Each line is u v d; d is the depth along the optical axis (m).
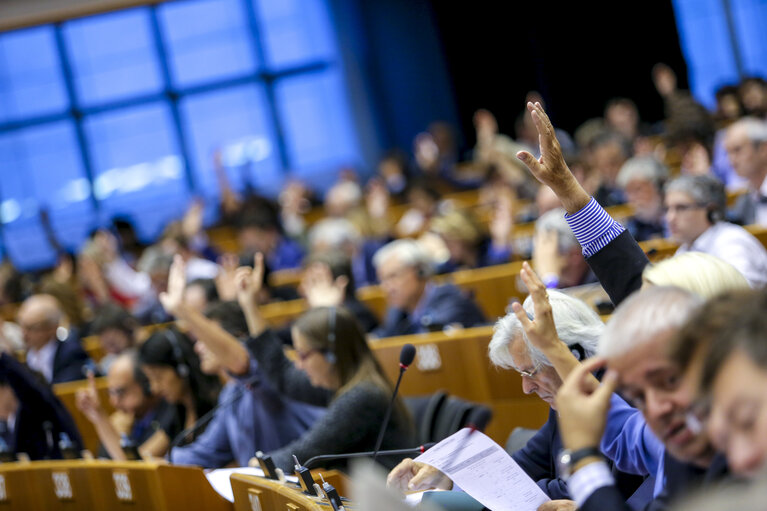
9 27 11.42
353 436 4.27
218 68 18.91
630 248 3.28
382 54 18.75
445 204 11.07
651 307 1.95
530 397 5.32
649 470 2.70
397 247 6.96
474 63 17.62
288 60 19.00
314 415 4.94
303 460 4.25
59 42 18.39
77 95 18.52
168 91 18.70
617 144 8.47
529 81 17.47
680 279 2.49
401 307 6.96
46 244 18.08
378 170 18.56
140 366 5.67
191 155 18.83
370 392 4.33
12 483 5.29
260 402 5.01
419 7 18.53
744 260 4.73
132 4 11.82
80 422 7.27
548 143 3.30
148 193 18.66
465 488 3.02
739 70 16.95
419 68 18.61
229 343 5.05
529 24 17.22
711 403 1.65
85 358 7.84
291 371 5.03
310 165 19.03
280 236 11.06
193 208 12.55
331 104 19.05
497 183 11.09
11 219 18.22
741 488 1.54
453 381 5.67
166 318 8.81
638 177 6.67
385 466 4.26
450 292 6.68
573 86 17.16
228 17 18.88
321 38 19.02
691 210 4.86
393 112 18.73
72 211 18.42
